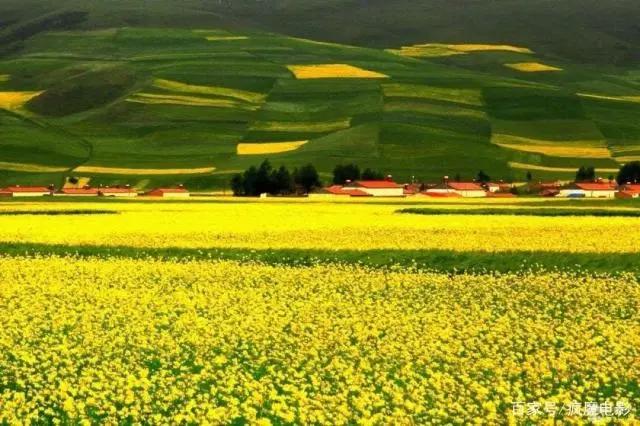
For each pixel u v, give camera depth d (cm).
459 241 5981
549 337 3384
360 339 3353
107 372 2834
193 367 2975
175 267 5106
